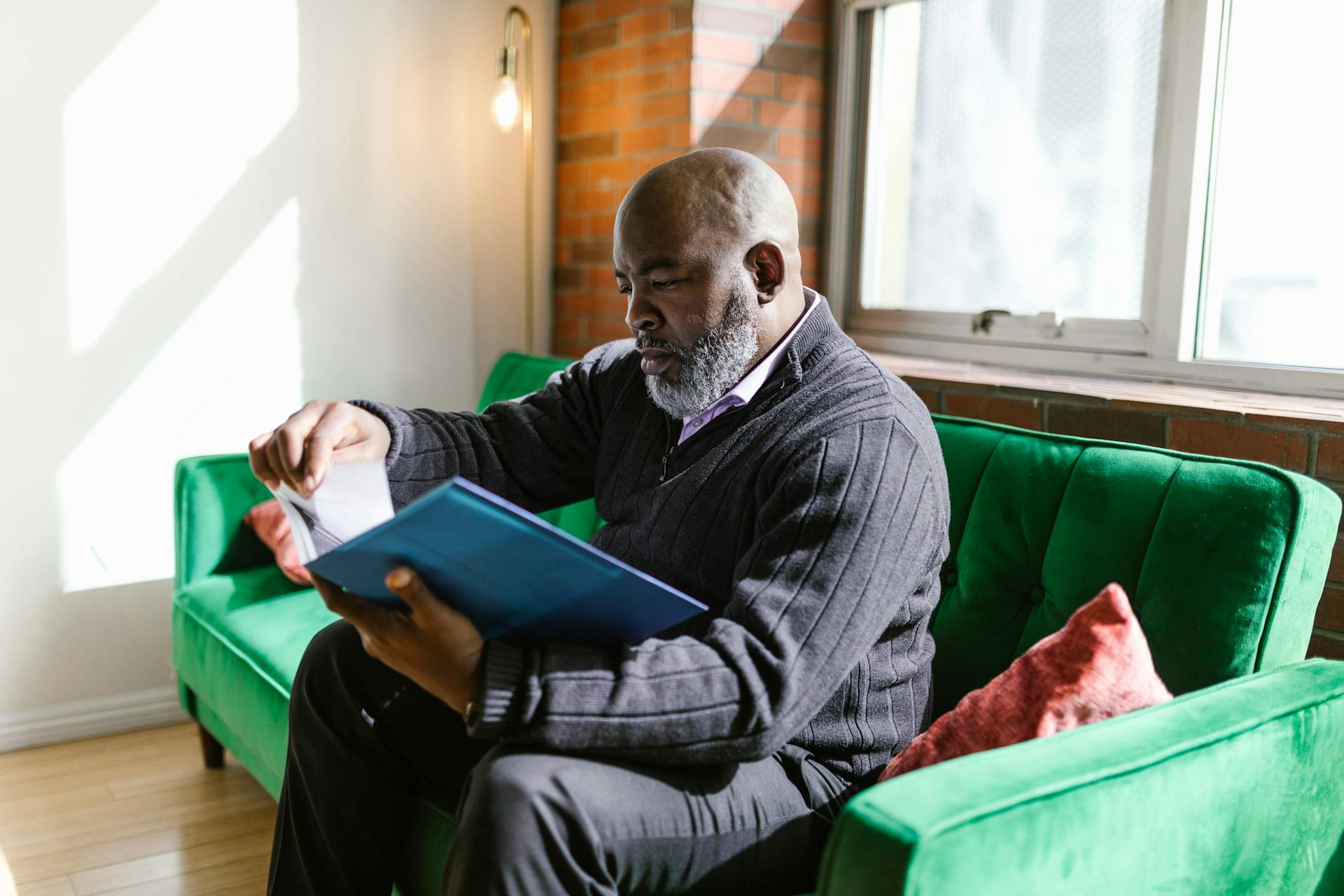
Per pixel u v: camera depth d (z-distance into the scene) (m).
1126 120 2.10
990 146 2.38
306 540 1.08
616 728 1.01
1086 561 1.33
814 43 2.64
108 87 2.35
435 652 1.01
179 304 2.47
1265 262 1.91
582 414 1.63
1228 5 1.94
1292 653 1.23
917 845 0.81
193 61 2.43
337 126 2.62
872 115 2.63
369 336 2.72
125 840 2.03
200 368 2.51
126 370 2.43
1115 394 1.75
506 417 1.61
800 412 1.27
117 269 2.40
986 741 1.09
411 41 2.70
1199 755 1.00
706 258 1.29
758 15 2.53
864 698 1.22
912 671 1.27
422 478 1.49
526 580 0.99
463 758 1.32
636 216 1.30
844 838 0.86
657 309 1.31
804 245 2.70
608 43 2.71
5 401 2.32
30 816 2.11
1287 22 1.85
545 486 1.62
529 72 2.71
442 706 1.33
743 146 2.55
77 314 2.37
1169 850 1.00
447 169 2.79
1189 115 1.97
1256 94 1.91
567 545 0.94
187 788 2.25
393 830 1.33
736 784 1.13
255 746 1.85
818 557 1.11
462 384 2.88
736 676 1.02
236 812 2.15
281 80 2.54
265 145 2.54
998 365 2.36
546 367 2.37
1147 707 1.07
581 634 1.08
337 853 1.32
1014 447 1.49
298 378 2.64
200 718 2.27
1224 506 1.24
